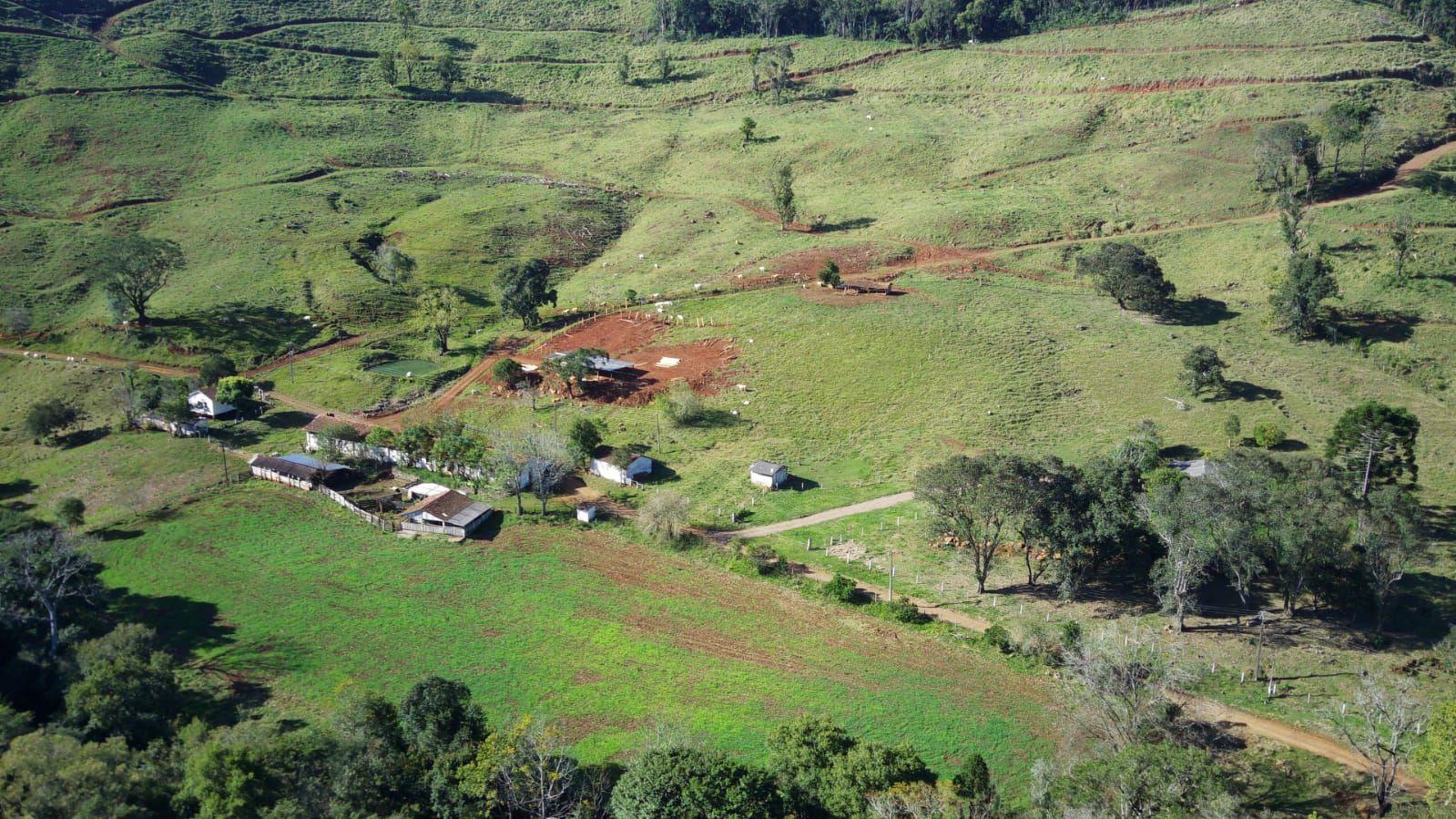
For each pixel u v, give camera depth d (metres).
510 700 73.50
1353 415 94.12
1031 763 65.12
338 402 135.12
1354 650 75.31
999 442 112.12
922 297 153.25
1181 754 54.59
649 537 98.50
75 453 121.56
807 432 120.56
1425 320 128.62
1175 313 143.38
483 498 108.56
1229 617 81.62
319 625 84.06
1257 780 61.56
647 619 84.44
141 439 124.75
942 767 64.50
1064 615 83.12
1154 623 80.81
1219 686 71.88
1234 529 76.88
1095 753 61.41
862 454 115.00
